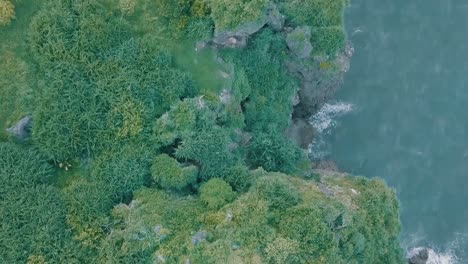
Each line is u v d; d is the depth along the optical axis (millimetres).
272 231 51281
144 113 56750
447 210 67938
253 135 62938
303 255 51156
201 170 57062
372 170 68812
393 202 62500
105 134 56281
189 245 50906
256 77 63531
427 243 67312
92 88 56781
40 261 51688
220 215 52719
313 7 61906
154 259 50969
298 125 69375
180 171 55062
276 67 64375
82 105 56250
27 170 54469
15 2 57344
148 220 51875
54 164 56438
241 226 51844
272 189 53406
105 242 51906
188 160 57469
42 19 56938
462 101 69562
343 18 68062
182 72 58906
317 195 55875
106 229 53469
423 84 70000
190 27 58938
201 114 57250
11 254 51719
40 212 53094
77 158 56625
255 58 62750
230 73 60594
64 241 52594
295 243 50875
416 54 70562
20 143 56750
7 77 56625
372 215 59188
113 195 55250
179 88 58094
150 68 57688
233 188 56562
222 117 59750
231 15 57500
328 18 62500
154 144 56875
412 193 68375
